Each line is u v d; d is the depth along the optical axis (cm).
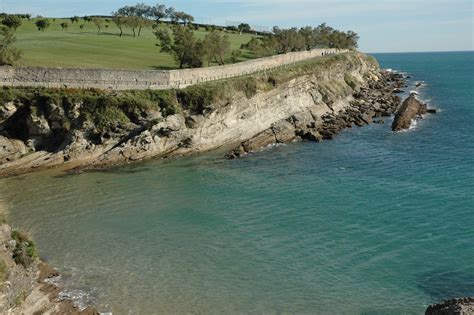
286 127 7375
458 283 3048
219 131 6794
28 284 2677
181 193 4819
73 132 5834
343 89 10144
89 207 4406
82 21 15262
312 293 2970
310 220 4088
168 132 6247
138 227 3966
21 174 5450
